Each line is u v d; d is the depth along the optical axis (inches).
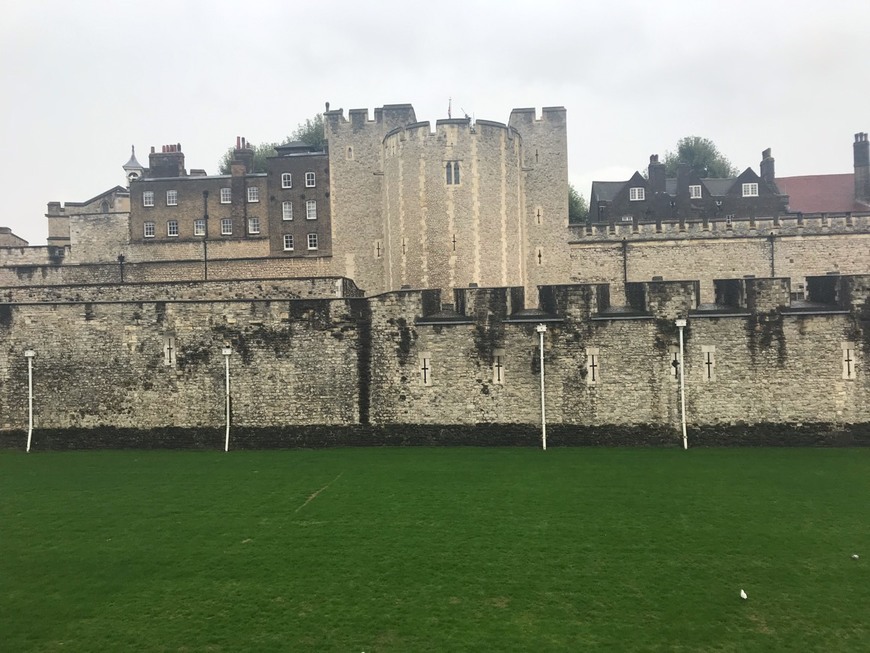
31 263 1777.8
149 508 616.7
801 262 1551.4
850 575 445.7
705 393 849.5
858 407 826.2
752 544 502.0
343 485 683.4
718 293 862.5
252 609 407.8
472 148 1346.0
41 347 938.1
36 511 612.7
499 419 879.1
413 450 860.6
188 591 434.9
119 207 2073.1
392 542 515.2
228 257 1823.3
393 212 1414.9
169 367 922.7
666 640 367.2
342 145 1702.8
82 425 928.3
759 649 357.1
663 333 856.9
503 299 880.3
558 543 508.4
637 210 2042.3
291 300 910.4
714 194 2096.5
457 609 404.5
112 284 1179.9
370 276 1690.5
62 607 414.9
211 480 719.1
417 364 892.0
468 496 634.2
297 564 475.5
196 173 2074.3
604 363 864.3
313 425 903.1
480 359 882.8
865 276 826.2
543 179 1606.8
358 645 364.5
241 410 911.0
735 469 719.1
